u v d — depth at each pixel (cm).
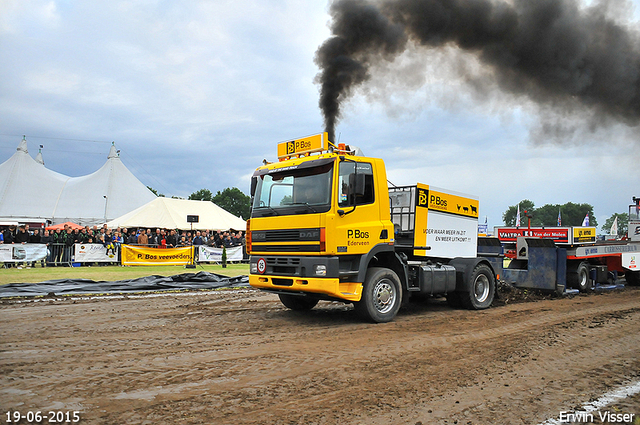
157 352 571
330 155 767
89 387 438
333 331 719
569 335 705
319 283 730
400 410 399
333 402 413
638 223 1623
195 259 2156
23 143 4050
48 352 561
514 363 549
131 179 4169
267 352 581
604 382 486
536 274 1200
